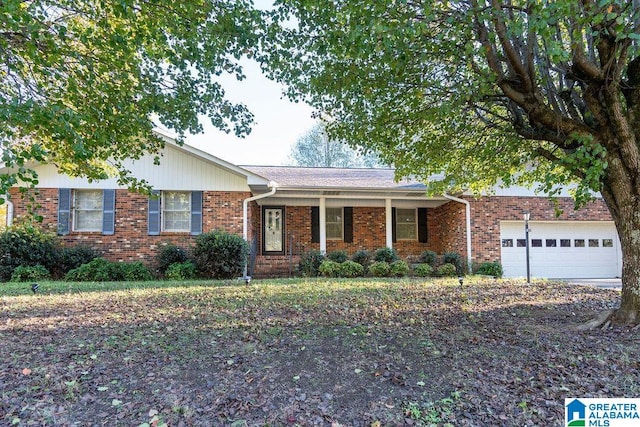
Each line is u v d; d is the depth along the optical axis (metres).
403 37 4.22
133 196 12.54
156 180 12.63
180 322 5.64
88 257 11.91
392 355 4.29
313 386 3.57
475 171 7.94
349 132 6.61
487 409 3.18
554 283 10.57
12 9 3.42
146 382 3.60
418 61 5.04
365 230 15.85
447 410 3.16
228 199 12.89
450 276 12.97
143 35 4.77
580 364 4.06
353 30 4.20
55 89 5.03
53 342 4.68
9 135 3.88
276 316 6.03
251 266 13.10
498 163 7.44
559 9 3.46
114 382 3.59
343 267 12.85
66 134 4.05
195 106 5.71
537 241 14.24
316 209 15.68
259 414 3.08
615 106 4.87
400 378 3.73
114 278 11.44
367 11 4.06
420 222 16.00
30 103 3.75
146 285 9.85
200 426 2.90
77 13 4.86
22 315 6.12
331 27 4.98
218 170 12.91
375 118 6.13
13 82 4.91
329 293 8.36
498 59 5.34
